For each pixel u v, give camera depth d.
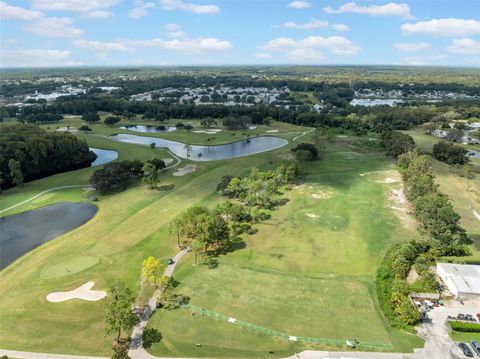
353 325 68.06
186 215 97.00
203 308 73.31
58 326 68.56
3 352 62.28
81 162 189.25
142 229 108.38
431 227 97.12
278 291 78.62
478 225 111.50
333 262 90.06
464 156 179.12
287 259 91.50
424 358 60.12
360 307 73.12
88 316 71.38
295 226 109.50
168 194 136.88
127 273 85.88
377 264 89.06
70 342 64.44
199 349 62.69
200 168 171.00
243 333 66.44
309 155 172.50
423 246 92.62
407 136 198.50
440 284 80.12
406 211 119.69
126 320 62.28
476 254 92.12
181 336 65.81
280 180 143.88
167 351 62.31
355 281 82.00
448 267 82.69
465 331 65.75
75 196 137.50
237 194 132.88
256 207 123.69
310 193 136.50
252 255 93.62
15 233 109.38
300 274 84.94
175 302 75.06
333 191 138.38
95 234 105.88
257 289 79.38
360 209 121.50
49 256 93.75
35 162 163.88
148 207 124.38
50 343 64.25
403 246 88.88
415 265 85.12
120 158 194.12
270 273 85.56
